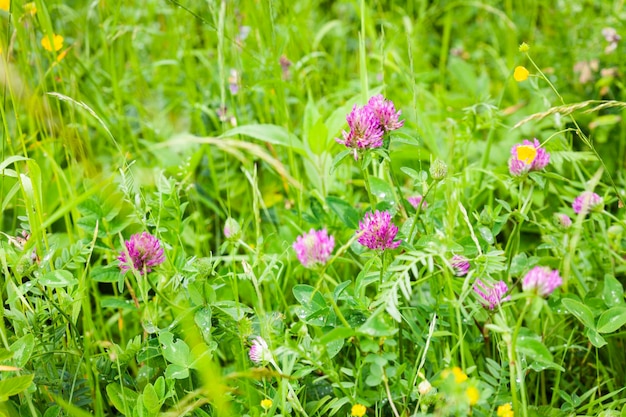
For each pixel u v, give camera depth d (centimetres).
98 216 94
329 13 176
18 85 103
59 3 130
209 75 142
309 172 111
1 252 86
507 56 151
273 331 87
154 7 143
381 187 94
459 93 142
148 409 85
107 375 91
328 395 91
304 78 127
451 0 175
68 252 92
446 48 157
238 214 119
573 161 99
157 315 91
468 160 118
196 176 124
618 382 96
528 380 96
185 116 131
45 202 109
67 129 107
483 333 93
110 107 123
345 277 104
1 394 81
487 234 91
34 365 89
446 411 80
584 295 96
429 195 100
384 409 91
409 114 122
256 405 90
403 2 181
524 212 94
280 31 137
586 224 104
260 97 127
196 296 88
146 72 143
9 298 88
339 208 95
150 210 94
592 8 148
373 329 81
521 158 89
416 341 90
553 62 140
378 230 85
